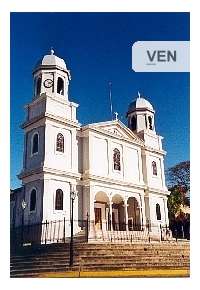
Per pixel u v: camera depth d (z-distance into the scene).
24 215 25.59
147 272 16.84
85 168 27.94
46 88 27.47
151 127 34.69
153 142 34.12
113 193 29.02
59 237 24.62
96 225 28.98
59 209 25.39
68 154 27.02
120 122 31.22
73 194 19.25
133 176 31.28
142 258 17.73
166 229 28.22
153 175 32.91
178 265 17.72
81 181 27.48
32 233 24.06
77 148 28.17
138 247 18.58
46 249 18.83
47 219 24.33
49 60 27.88
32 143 26.69
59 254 18.05
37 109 27.12
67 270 16.91
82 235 24.81
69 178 26.47
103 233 25.02
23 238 24.12
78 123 27.78
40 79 27.78
